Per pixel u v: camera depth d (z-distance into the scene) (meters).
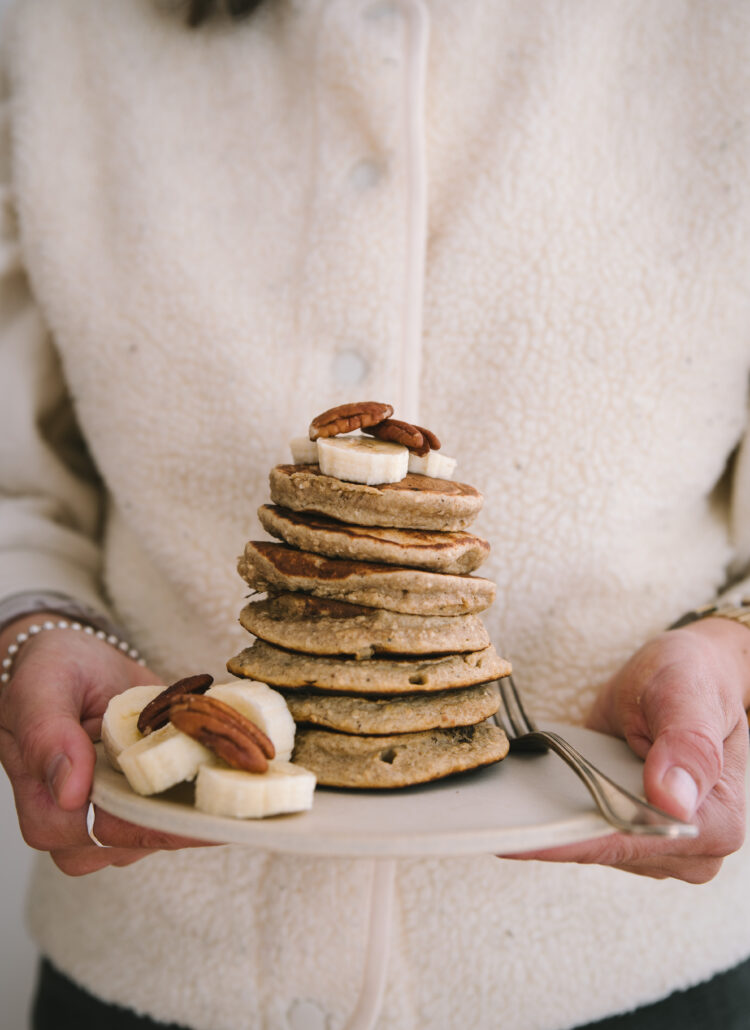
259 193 0.57
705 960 0.53
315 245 0.55
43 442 0.64
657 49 0.55
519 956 0.51
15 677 0.46
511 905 0.51
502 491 0.54
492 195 0.54
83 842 0.43
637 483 0.54
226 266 0.57
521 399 0.54
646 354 0.54
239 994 0.53
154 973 0.54
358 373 0.55
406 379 0.54
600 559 0.54
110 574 0.61
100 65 0.59
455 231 0.54
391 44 0.54
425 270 0.55
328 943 0.51
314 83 0.56
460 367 0.55
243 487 0.56
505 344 0.54
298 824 0.35
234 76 0.58
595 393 0.54
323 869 0.52
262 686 0.41
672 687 0.42
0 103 0.63
